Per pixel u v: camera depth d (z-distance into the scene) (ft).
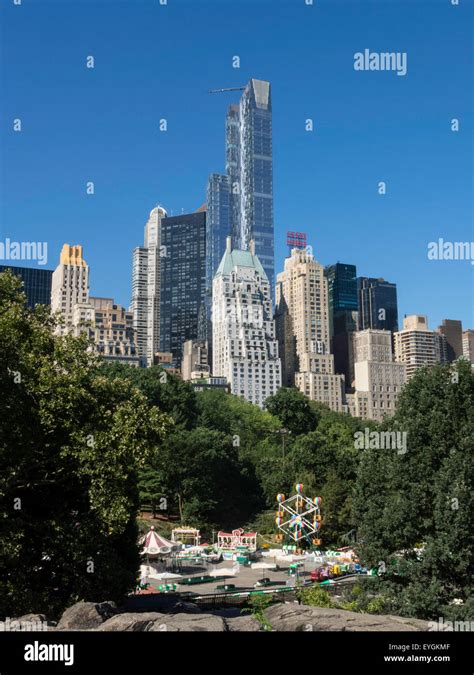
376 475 137.28
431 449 127.24
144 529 366.43
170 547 266.16
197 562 308.81
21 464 107.14
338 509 350.23
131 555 151.43
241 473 466.29
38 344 119.96
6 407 104.22
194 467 401.29
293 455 440.45
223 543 337.52
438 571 114.01
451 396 130.93
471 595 108.27
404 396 144.05
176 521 407.85
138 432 118.73
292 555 303.07
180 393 529.04
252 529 415.23
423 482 124.47
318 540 329.72
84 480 117.60
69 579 116.47
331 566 265.34
